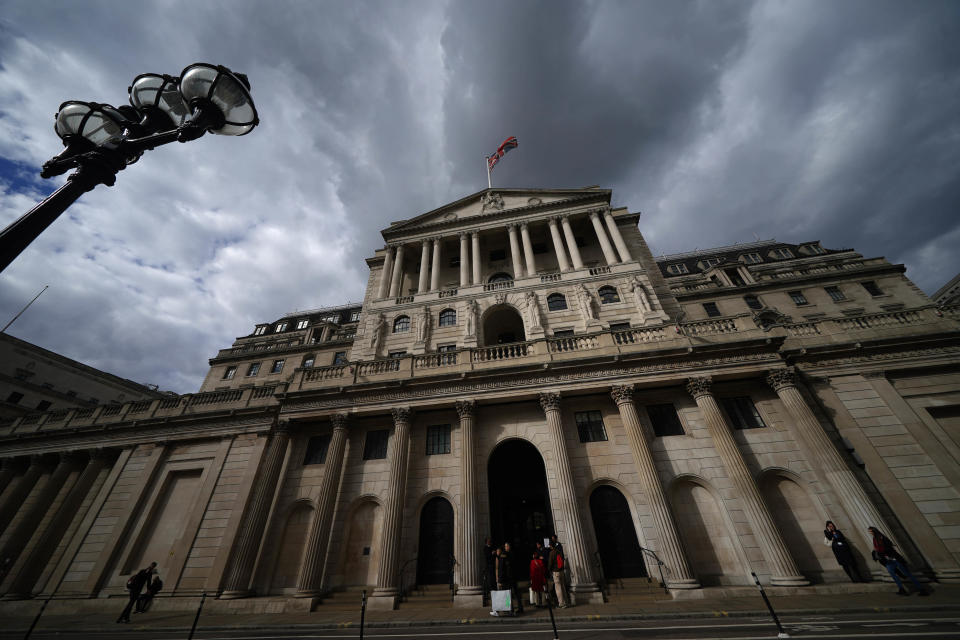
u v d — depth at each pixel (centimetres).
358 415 2086
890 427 1730
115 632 1315
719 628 952
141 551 2062
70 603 1858
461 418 1950
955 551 1448
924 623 893
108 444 2522
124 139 619
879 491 1608
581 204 3228
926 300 3391
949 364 1806
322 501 1838
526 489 2136
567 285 2764
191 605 1728
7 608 1919
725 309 3709
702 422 1867
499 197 3541
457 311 2800
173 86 676
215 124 672
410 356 2227
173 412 2528
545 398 1917
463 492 1736
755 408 1894
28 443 2761
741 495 1590
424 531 1833
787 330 2067
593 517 1762
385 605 1514
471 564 1573
